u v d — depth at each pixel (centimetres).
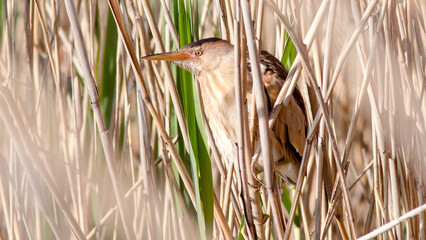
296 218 552
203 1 591
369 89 418
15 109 425
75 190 521
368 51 416
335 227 614
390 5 411
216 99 533
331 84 364
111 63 548
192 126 442
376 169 464
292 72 381
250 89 496
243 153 357
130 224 416
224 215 439
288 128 515
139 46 525
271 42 621
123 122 577
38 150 479
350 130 405
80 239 433
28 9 549
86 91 541
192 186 432
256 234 395
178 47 510
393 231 462
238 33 325
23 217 512
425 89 451
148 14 453
